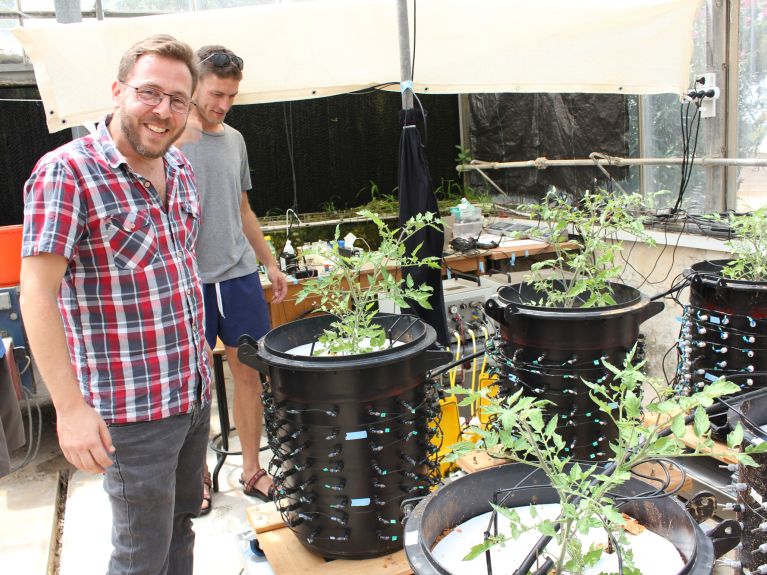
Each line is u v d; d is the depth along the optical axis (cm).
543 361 204
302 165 536
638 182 416
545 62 339
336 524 178
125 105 154
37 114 464
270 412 184
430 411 184
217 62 240
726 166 365
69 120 284
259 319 274
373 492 176
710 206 372
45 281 147
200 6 460
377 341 194
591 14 332
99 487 311
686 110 368
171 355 168
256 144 520
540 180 494
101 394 161
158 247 165
